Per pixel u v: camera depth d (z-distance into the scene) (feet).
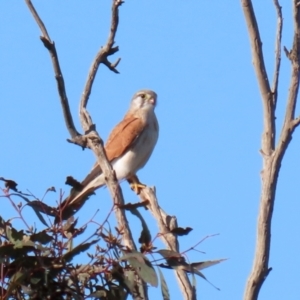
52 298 30.27
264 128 33.32
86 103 34.50
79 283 30.37
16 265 29.89
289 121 32.50
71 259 29.76
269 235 32.09
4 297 29.30
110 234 29.86
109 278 30.60
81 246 29.58
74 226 30.04
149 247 30.68
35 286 30.01
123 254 30.01
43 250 29.58
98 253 30.01
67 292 30.17
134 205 31.17
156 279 29.78
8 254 29.45
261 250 31.96
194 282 31.45
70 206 31.24
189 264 31.09
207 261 31.14
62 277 30.17
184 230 31.14
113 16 34.12
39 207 30.25
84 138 33.50
